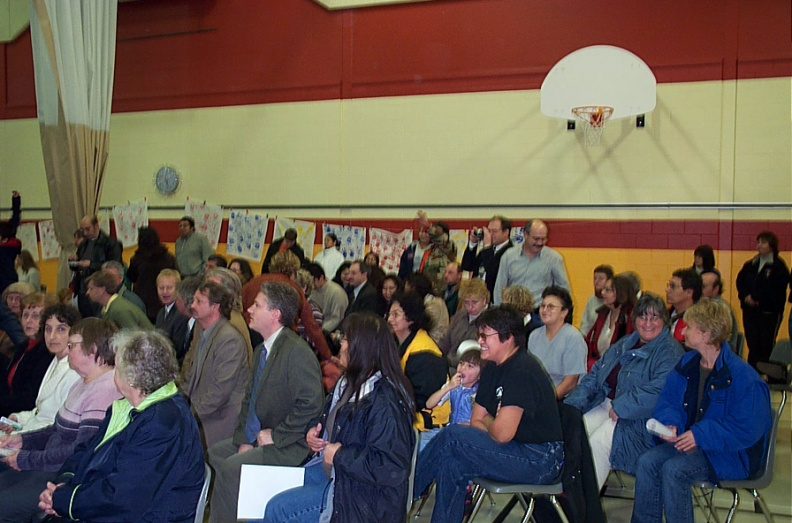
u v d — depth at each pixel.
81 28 6.21
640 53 6.82
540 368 2.94
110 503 2.28
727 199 6.61
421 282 5.08
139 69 8.62
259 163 8.15
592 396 3.77
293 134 8.01
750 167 6.55
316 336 3.95
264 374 3.13
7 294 4.86
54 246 8.91
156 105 8.55
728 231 6.61
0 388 3.84
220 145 8.30
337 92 7.82
